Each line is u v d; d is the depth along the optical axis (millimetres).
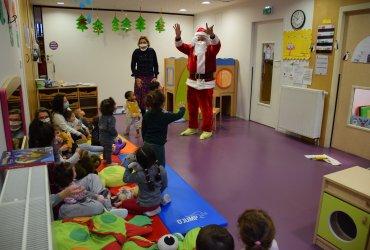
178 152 4168
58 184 2041
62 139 3260
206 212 2512
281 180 3279
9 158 1827
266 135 5090
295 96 4742
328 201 2064
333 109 4332
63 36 6809
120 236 1891
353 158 4012
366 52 3846
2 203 1274
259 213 1362
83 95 5754
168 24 7676
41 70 6781
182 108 2957
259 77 5875
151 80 5430
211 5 6410
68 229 1829
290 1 4848
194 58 4676
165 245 1878
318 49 4418
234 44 6422
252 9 5766
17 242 1051
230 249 1314
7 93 1969
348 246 1966
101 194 2439
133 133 5113
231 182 3213
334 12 4137
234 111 6578
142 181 2344
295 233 2330
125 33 7312
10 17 2518
